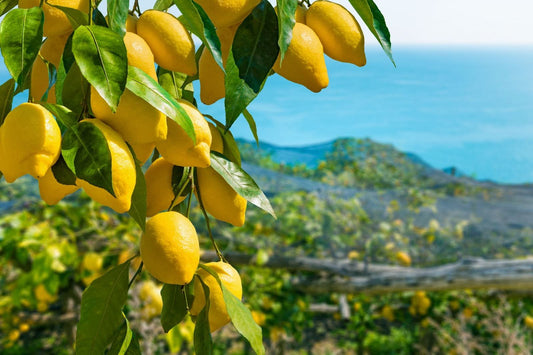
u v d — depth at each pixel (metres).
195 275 0.82
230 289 0.83
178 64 0.74
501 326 5.25
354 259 5.50
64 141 0.60
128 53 0.68
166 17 0.74
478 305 5.56
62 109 0.62
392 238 6.31
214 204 0.84
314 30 0.79
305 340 7.95
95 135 0.59
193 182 0.84
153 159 1.00
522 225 6.86
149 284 3.44
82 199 4.78
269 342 6.17
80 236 4.62
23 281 4.07
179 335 3.44
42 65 0.82
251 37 0.74
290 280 5.32
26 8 0.67
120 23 0.69
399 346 7.36
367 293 4.98
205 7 0.71
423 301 6.00
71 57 0.68
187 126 0.64
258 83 0.74
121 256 4.34
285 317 5.24
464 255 6.19
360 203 6.47
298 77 0.76
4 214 4.71
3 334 6.85
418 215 7.15
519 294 5.46
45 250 4.10
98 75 0.59
